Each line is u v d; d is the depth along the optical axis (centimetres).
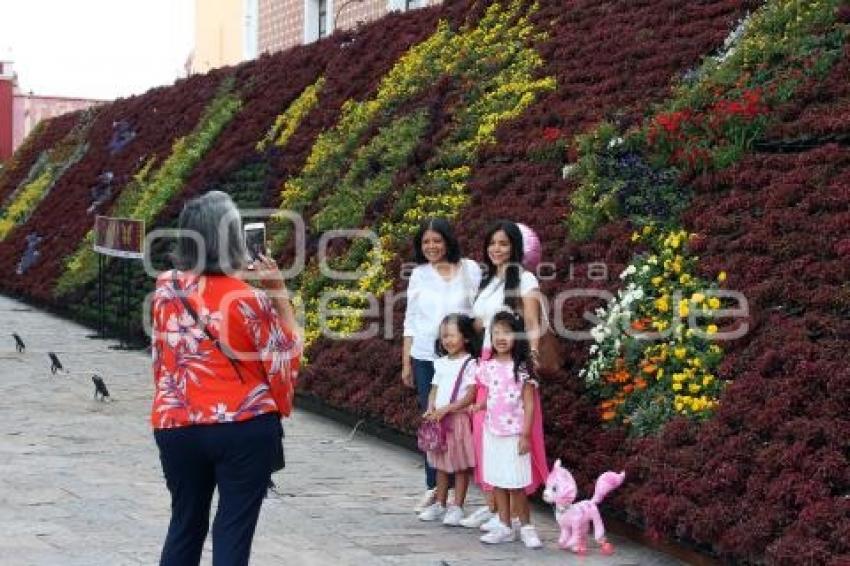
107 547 698
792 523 634
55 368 1484
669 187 947
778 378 716
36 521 754
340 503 854
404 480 942
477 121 1341
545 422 859
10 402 1248
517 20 1487
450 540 761
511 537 763
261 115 2020
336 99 1806
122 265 1936
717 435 714
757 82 973
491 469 752
